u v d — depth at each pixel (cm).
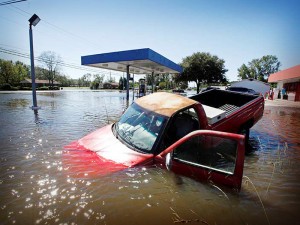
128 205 255
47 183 297
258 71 10081
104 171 313
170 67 2378
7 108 1445
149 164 328
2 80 7306
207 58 4850
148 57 1609
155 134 368
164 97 457
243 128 612
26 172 339
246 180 371
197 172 298
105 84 9856
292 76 2717
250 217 254
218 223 239
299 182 370
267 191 329
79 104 1841
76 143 429
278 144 650
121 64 2136
